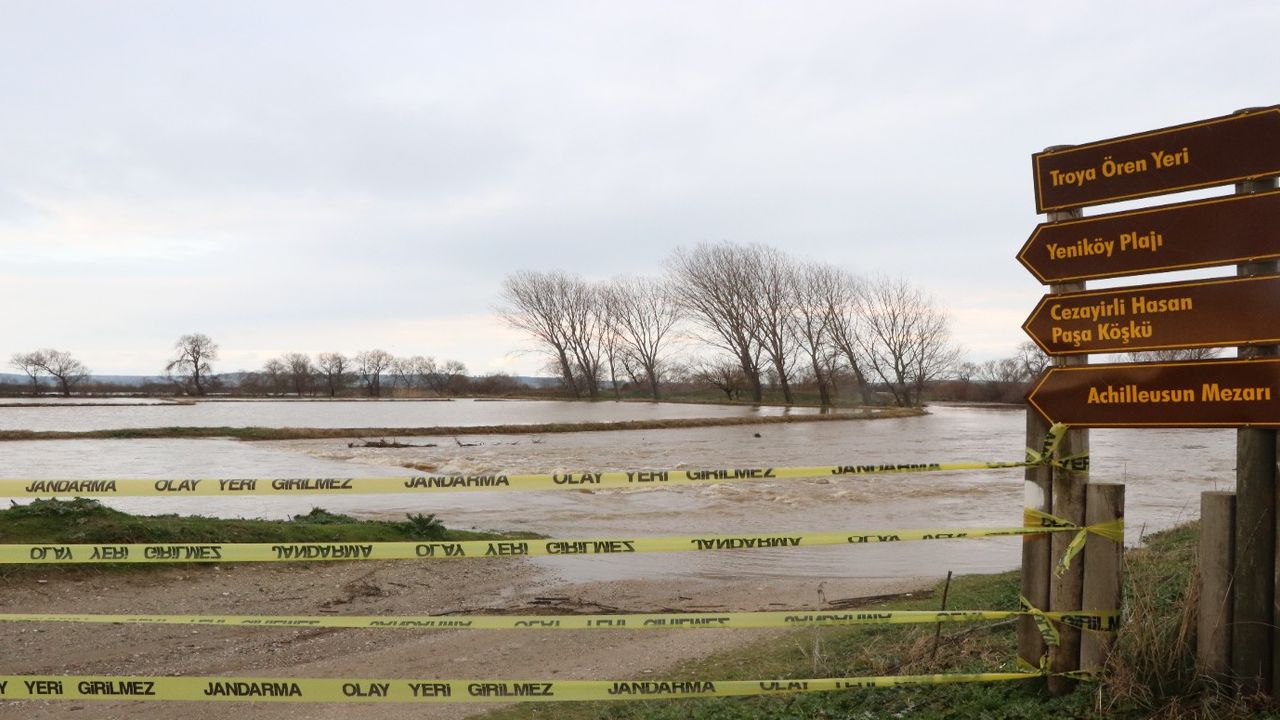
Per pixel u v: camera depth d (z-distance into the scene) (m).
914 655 7.14
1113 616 5.20
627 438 54.59
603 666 8.49
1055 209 5.46
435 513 22.06
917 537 5.29
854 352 98.12
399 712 7.32
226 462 37.25
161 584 11.92
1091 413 5.23
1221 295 4.90
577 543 5.04
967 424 69.94
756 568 14.66
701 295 102.06
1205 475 29.75
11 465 34.66
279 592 12.06
